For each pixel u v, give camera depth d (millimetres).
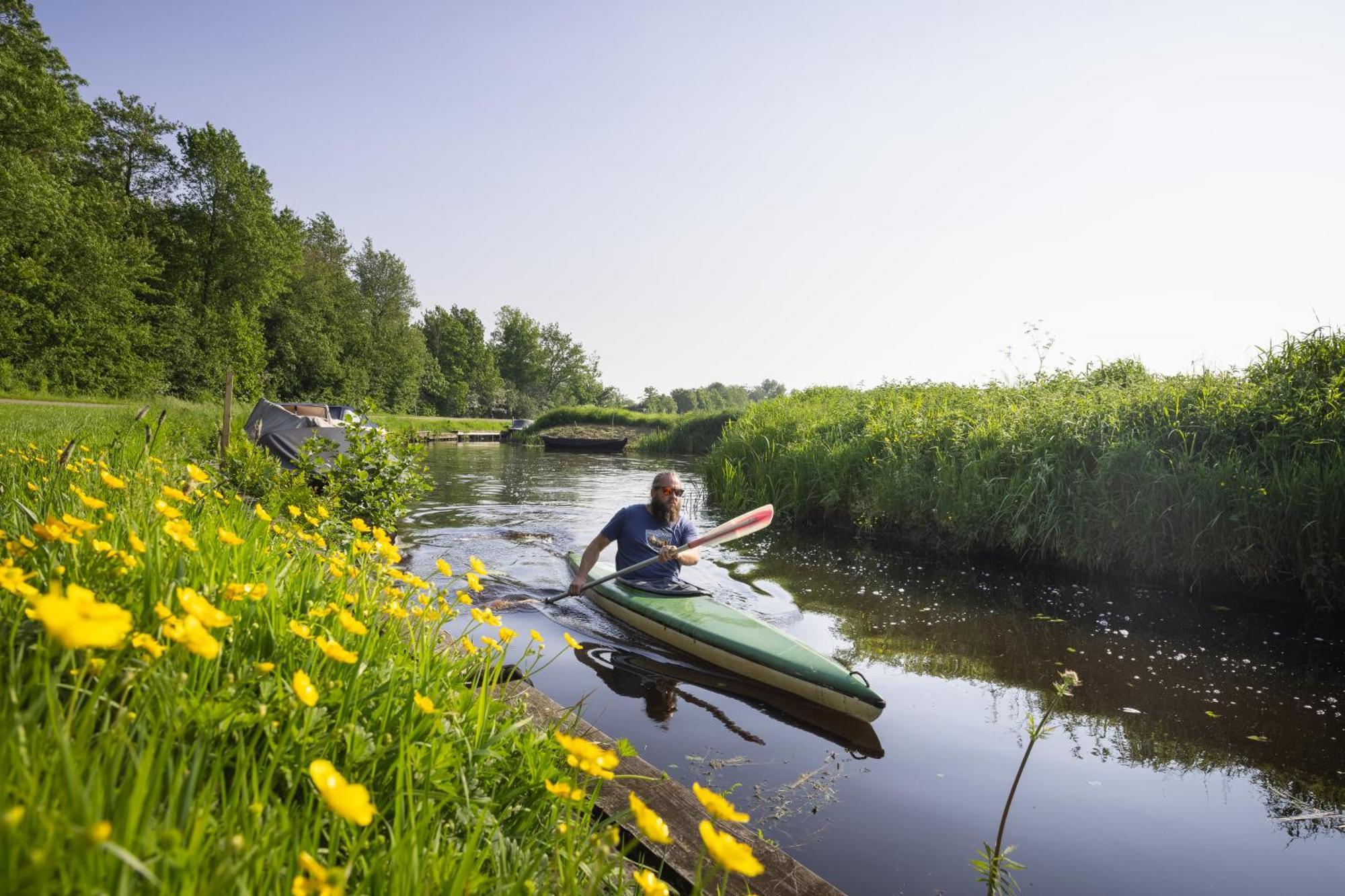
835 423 11961
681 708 3768
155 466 3848
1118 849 2646
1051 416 8297
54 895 691
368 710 1559
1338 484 5766
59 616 679
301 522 4805
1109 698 4078
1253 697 4105
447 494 12602
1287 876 2520
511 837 1514
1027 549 7723
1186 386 7910
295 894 786
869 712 3699
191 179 37094
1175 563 6617
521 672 3076
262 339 36812
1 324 24312
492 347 84500
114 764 861
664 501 5484
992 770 3223
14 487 2604
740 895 1873
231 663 1452
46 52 26266
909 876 2432
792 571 7230
